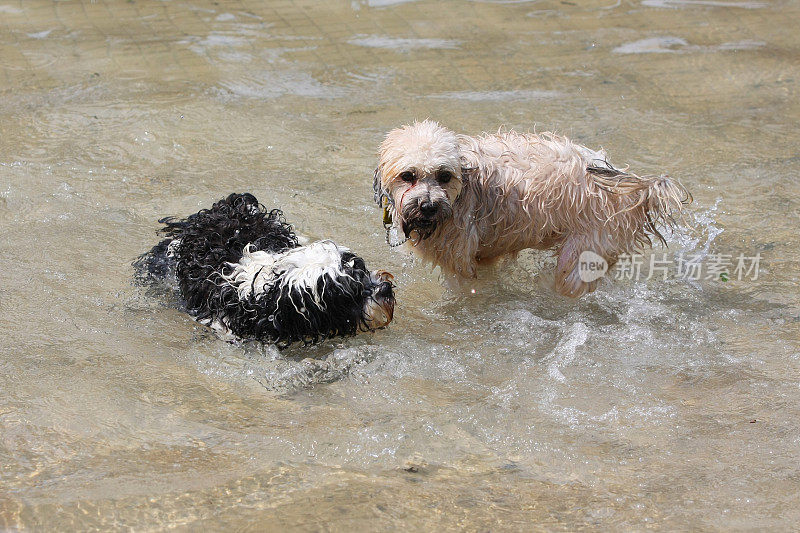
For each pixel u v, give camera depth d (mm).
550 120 9375
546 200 6109
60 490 4523
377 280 5949
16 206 7617
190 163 8508
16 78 10344
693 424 5164
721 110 9641
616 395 5473
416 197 5777
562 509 4414
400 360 5812
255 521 4285
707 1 12953
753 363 5777
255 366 5730
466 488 4590
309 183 8141
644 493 4547
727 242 7262
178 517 4324
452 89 10203
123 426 5070
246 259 5941
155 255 6629
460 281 6609
